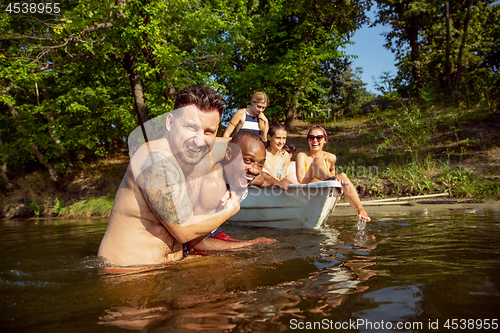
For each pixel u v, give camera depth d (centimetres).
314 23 1379
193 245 248
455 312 117
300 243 264
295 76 1212
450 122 1044
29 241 346
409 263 186
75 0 827
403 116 1071
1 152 1028
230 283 160
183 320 118
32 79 811
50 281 172
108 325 116
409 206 546
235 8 1088
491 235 269
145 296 145
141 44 795
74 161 1262
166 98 898
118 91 1101
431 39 1956
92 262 213
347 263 192
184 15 927
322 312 121
